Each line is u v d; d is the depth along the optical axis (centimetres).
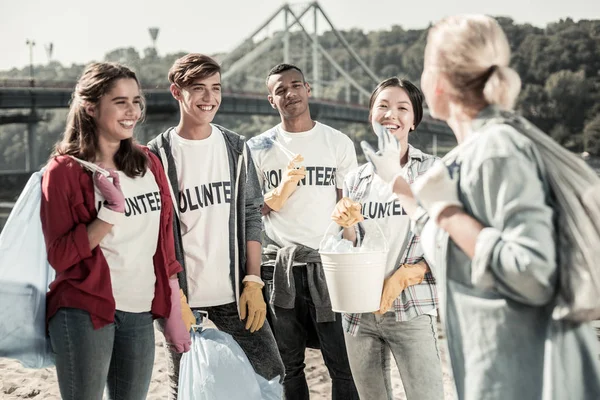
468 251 224
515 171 217
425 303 346
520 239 213
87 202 332
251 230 408
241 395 360
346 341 362
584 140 6694
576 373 217
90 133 339
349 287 329
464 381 231
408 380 348
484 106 233
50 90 6009
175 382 394
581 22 7231
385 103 362
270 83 449
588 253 212
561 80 6812
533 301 216
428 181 233
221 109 5862
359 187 366
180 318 363
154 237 350
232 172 399
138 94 346
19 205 344
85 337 326
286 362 434
